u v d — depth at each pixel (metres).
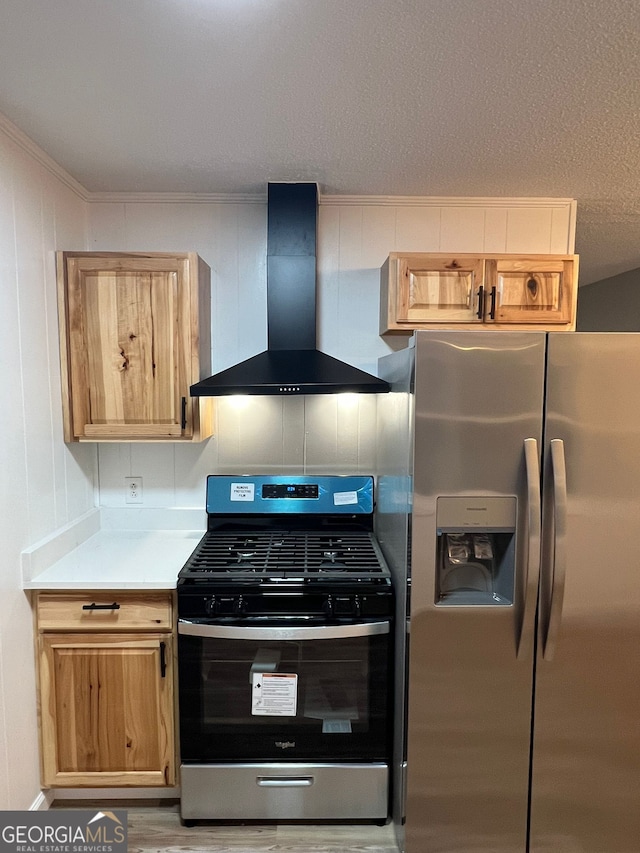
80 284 1.97
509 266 2.02
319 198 2.22
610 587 1.58
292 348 2.11
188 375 2.00
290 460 2.37
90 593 1.78
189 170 1.96
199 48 1.22
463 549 1.66
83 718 1.81
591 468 1.54
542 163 1.87
